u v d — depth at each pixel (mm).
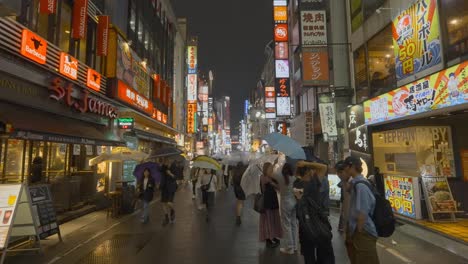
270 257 6285
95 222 10117
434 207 8898
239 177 9852
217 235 8258
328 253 4512
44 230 7035
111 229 9086
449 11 8898
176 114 36531
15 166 9766
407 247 6793
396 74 11531
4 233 6020
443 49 9094
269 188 7078
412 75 10562
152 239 7867
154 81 24906
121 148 12680
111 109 15266
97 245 7305
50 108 10641
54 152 11750
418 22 10234
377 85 13414
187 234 8391
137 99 18266
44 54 10008
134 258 6293
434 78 8945
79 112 12469
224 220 10414
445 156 10633
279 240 7270
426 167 10586
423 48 10000
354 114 14203
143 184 10539
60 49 11023
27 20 9789
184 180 26453
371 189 3781
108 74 15094
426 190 9078
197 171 15156
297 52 27125
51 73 10609
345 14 17078
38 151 10773
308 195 4574
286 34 24547
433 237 7520
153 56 26047
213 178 11477
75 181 11805
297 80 27109
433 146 10672
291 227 6602
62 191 10945
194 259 6203
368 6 14164
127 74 17031
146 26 23750
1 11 5453
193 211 12320
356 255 3748
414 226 8766
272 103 34094
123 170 16562
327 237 4418
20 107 9250
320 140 21312
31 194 7016
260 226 7172
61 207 10805
